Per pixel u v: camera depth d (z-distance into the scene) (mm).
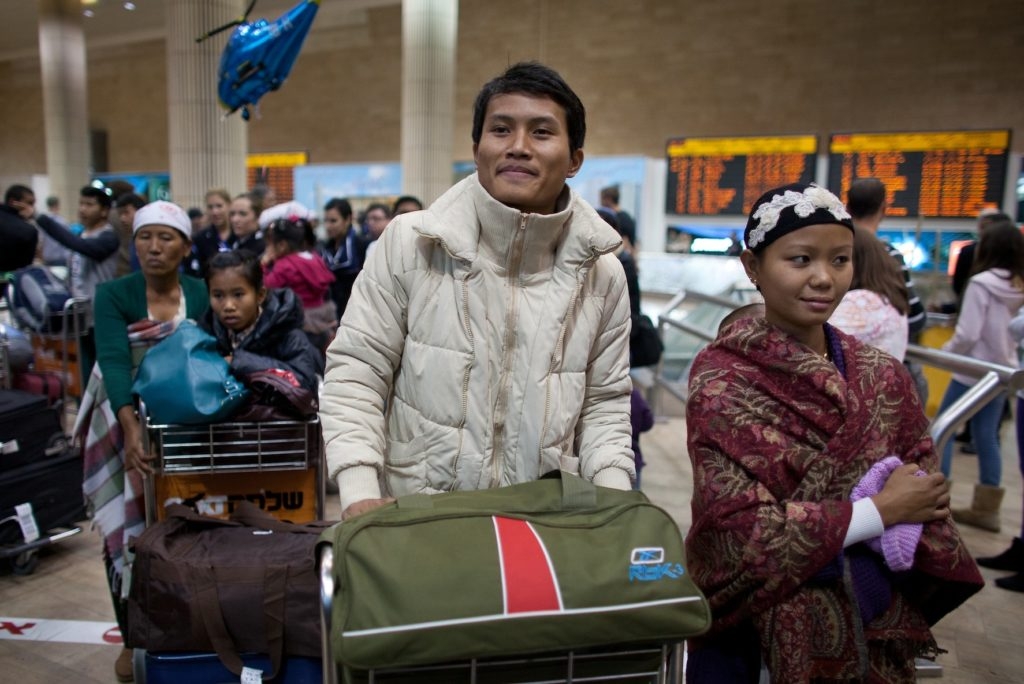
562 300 1422
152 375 2158
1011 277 4016
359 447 1348
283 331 2395
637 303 3482
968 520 3986
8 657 2604
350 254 5645
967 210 8742
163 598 1789
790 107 10328
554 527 1206
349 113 13430
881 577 1396
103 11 14133
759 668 1513
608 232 1408
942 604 1477
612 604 1127
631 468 1471
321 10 13367
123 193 6281
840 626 1373
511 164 1357
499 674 1172
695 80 10836
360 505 1257
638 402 3291
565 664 1195
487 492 1287
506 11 11922
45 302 5359
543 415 1410
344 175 11180
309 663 1801
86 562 3410
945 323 6008
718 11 10633
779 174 9602
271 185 13969
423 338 1416
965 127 9438
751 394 1412
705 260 8672
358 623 1060
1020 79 9133
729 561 1353
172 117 7965
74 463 3434
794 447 1375
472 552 1127
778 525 1314
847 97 10023
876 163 9133
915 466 1385
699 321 6488
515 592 1095
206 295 2641
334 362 1430
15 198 6344
